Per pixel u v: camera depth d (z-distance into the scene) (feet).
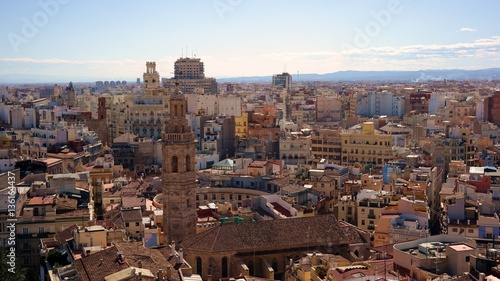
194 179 615.98
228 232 549.95
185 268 458.91
